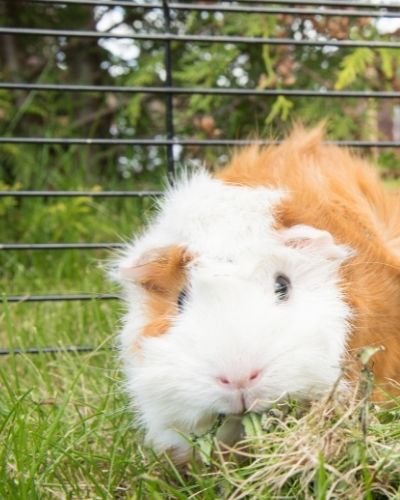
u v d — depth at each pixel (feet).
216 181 2.29
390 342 2.20
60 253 4.08
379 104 4.45
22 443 2.24
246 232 2.16
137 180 5.04
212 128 4.00
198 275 2.11
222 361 2.04
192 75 4.17
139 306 2.24
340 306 2.14
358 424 2.06
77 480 2.25
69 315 3.04
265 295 2.10
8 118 4.90
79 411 2.44
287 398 2.08
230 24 4.13
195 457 2.20
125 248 2.78
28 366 2.71
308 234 2.15
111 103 5.16
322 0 2.89
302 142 2.46
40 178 4.63
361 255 2.21
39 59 5.24
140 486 2.14
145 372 2.11
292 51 4.27
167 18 2.80
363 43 2.83
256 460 2.05
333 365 2.10
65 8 5.03
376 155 4.25
